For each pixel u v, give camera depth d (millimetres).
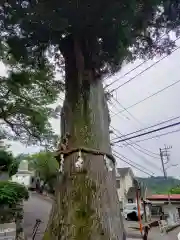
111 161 3402
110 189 3107
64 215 2771
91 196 2867
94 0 3734
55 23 4023
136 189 9273
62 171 3186
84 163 3102
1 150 17453
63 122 3662
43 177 31922
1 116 11094
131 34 4652
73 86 3900
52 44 4770
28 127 12211
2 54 6379
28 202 19969
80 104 3648
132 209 19828
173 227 15008
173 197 20172
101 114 3734
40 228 11227
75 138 3348
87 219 2688
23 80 7906
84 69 4023
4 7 4160
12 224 8562
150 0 4094
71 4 3793
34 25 4262
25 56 5301
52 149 12883
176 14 4520
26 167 32031
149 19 4477
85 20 3990
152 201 20031
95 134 3398
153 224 14633
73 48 4242
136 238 10586
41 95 10078
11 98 10078
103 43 4434
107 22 4082
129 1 3842
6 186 11180
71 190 2930
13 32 4645
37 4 3908
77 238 2555
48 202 22578
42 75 7695
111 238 2635
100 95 3990
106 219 2760
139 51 5465
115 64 4996
